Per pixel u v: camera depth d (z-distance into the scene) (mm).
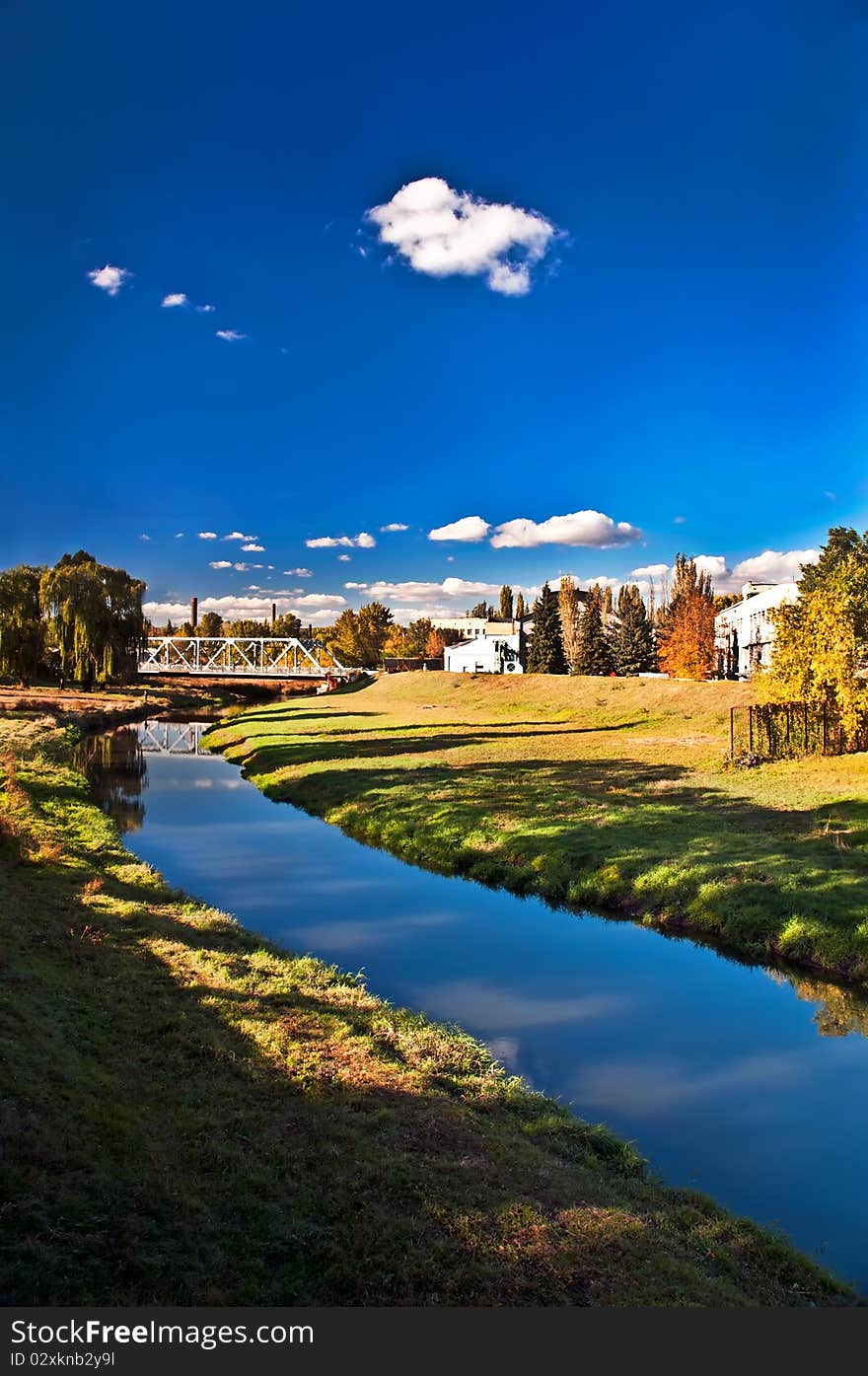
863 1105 9672
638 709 50781
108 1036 9266
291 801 30344
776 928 14789
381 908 17359
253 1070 8945
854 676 29734
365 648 140250
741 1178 8219
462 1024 11812
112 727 58750
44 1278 5312
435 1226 6508
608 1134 8789
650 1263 6418
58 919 13164
